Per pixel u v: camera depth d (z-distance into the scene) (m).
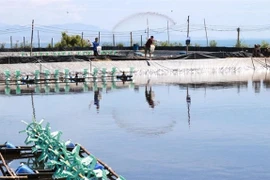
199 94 21.25
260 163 10.29
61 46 52.75
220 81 27.12
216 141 12.25
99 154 11.12
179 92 22.02
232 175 9.50
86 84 26.03
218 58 34.53
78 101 19.38
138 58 32.25
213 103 18.59
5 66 27.53
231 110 16.92
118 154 11.10
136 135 12.95
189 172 9.72
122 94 21.55
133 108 17.52
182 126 14.13
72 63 29.08
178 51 43.34
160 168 10.01
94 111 16.88
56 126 14.30
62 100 19.69
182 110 17.05
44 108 17.62
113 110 17.06
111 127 14.04
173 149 11.49
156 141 12.27
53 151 9.98
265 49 37.75
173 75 31.23
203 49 42.81
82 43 53.75
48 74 27.23
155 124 14.46
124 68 30.20
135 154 11.09
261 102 18.72
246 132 13.23
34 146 11.27
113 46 49.41
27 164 10.61
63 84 26.09
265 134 12.95
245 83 25.84
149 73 31.06
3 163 10.39
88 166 8.88
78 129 13.81
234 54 36.34
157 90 22.94
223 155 10.93
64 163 8.78
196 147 11.66
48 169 10.02
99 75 28.50
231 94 21.17
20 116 16.02
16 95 21.38
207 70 33.38
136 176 9.52
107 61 30.16
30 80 26.31
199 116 15.77
